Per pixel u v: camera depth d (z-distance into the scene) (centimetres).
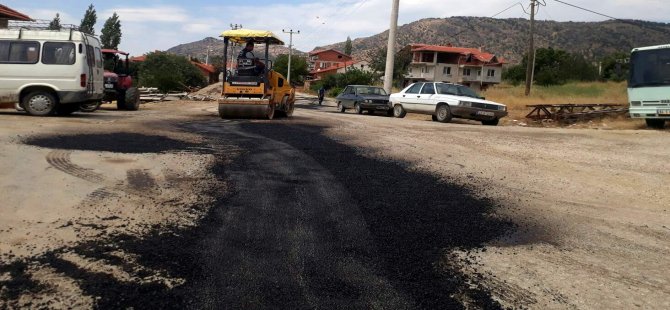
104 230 450
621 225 523
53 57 1339
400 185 666
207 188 615
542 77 5544
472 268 402
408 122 1583
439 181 698
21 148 809
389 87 2470
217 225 479
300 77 8700
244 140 1052
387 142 1061
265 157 842
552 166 815
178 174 685
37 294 327
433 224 507
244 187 627
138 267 375
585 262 424
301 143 1026
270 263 394
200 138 1066
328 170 749
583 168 800
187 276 364
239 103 1583
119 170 691
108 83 1867
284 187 634
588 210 576
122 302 321
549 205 593
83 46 1361
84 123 1252
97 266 373
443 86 1794
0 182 588
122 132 1105
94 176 648
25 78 1333
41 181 605
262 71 1644
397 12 2436
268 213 523
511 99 2773
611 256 439
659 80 1378
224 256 404
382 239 458
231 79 1619
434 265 404
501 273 395
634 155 912
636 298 359
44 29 1348
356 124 1468
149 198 560
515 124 1895
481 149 979
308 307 325
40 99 1348
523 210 569
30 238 422
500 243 462
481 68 7594
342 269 388
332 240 451
